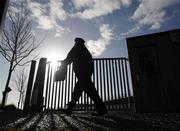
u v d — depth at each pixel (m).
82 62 3.33
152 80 4.73
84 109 5.97
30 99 5.34
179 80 4.55
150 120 2.48
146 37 5.07
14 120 2.20
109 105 6.03
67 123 2.13
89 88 3.21
